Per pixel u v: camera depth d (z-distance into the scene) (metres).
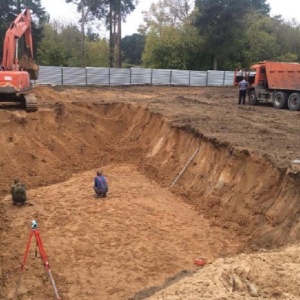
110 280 9.23
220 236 11.34
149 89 34.16
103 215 12.81
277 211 10.76
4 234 11.53
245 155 12.95
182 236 11.38
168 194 14.68
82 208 13.38
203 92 33.78
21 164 16.64
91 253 10.46
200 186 14.19
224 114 20.53
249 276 6.58
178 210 13.20
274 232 10.26
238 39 46.62
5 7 42.78
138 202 13.89
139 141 19.94
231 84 41.44
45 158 17.47
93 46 53.09
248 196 11.98
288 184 10.88
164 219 12.51
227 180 13.14
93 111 22.47
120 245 10.88
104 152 19.72
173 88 36.22
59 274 9.48
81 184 15.86
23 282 9.15
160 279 9.24
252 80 26.83
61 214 12.91
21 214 12.90
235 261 7.11
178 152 16.78
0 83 17.69
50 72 33.44
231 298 5.85
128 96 27.61
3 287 8.96
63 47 48.66
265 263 7.04
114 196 14.48
